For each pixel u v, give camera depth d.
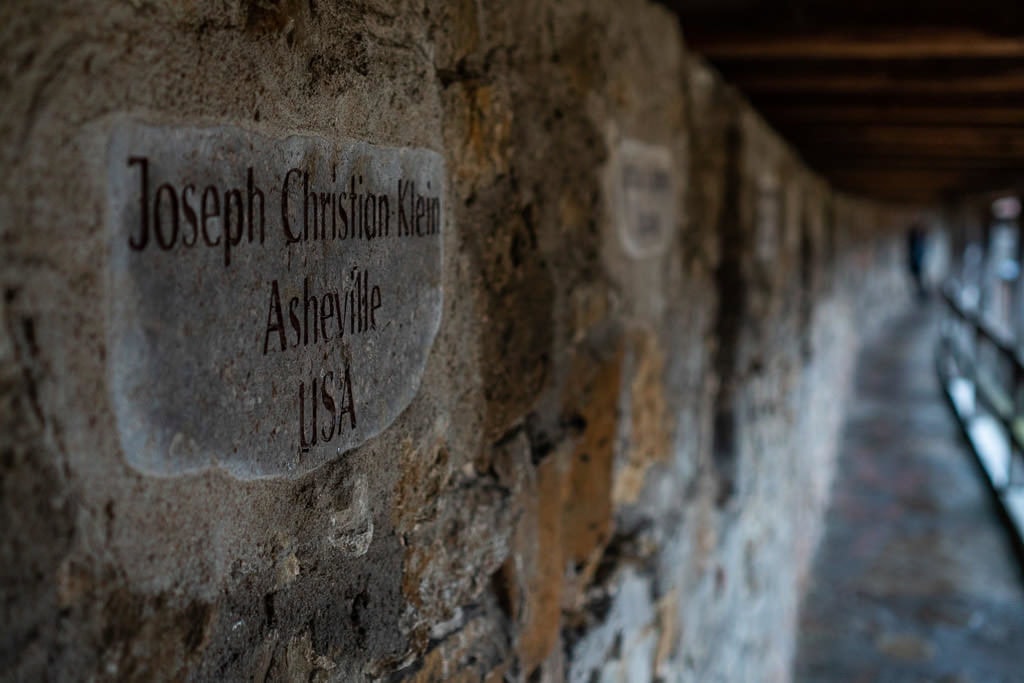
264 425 0.66
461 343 0.97
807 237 4.79
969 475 7.03
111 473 0.54
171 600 0.59
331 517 0.75
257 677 0.68
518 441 1.12
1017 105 2.61
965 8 1.67
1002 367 8.23
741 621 2.74
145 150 0.55
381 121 0.80
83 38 0.51
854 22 1.72
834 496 6.64
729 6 1.75
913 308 20.03
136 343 0.55
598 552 1.45
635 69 1.54
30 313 0.49
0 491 0.48
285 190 0.67
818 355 5.60
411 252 0.85
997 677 4.05
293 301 0.68
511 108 1.07
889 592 4.93
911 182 6.34
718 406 2.41
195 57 0.59
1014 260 7.96
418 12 0.86
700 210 2.07
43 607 0.51
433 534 0.92
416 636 0.90
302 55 0.69
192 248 0.59
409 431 0.87
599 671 1.42
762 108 2.73
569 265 1.27
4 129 0.47
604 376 1.43
